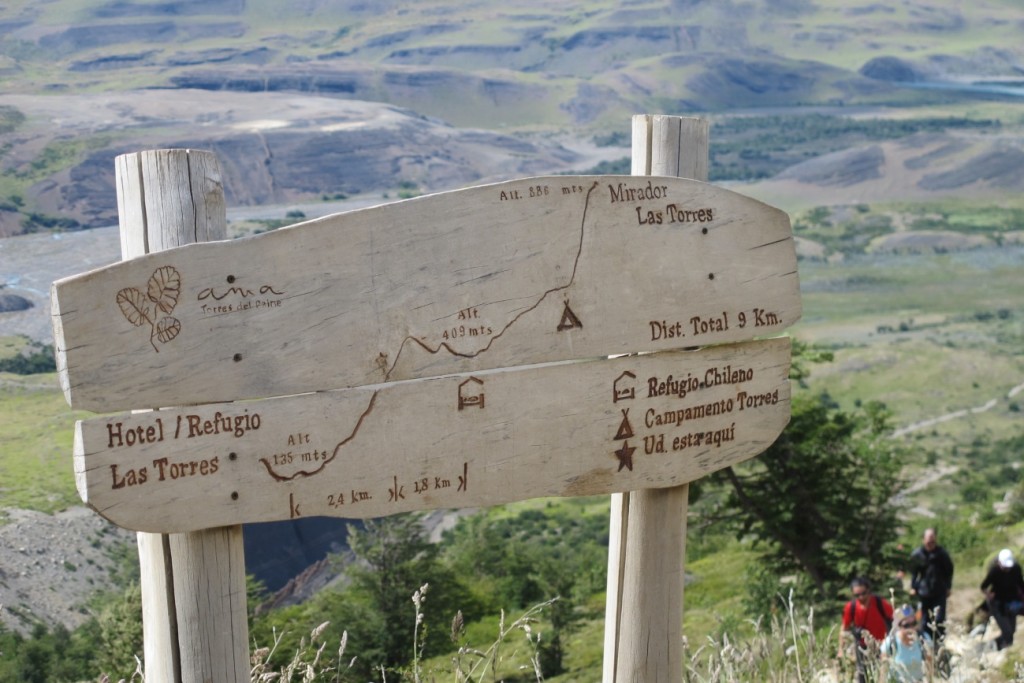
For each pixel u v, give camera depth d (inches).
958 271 7071.9
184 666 86.4
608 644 119.1
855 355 5152.6
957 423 4072.3
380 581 943.0
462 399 93.6
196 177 84.4
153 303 78.5
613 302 102.3
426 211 90.4
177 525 81.0
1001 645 316.5
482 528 1556.3
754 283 111.6
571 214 98.9
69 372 75.5
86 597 1007.6
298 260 84.3
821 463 799.7
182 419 80.4
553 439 99.6
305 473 86.0
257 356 83.0
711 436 110.6
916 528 1041.5
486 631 833.5
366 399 88.3
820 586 823.7
